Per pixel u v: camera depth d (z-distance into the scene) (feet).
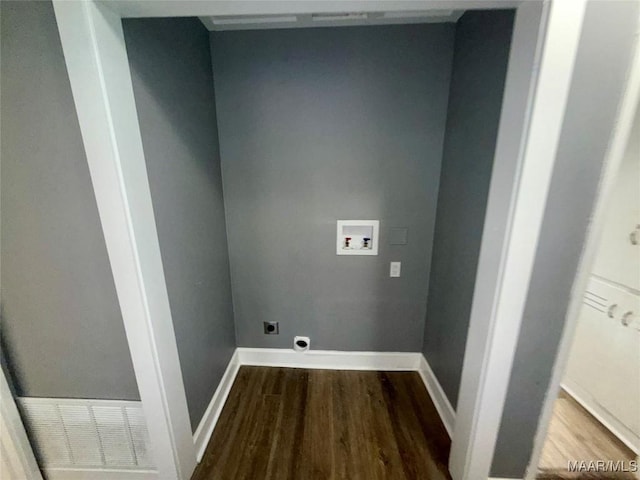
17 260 3.71
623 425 5.08
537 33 2.88
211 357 5.88
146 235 3.68
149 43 3.82
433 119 5.84
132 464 4.59
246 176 6.36
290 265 6.84
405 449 5.35
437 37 5.46
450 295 5.62
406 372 7.31
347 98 5.82
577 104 3.09
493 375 3.91
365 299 6.97
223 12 3.06
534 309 3.72
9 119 3.22
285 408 6.23
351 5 2.94
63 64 3.03
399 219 6.42
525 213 3.34
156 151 4.00
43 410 4.35
